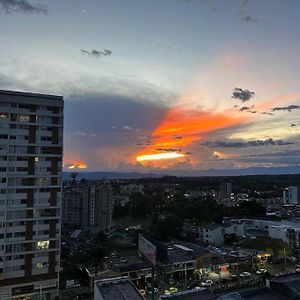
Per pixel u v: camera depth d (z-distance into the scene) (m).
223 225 175.88
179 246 137.62
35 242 97.94
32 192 98.94
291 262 138.75
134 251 154.62
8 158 97.06
